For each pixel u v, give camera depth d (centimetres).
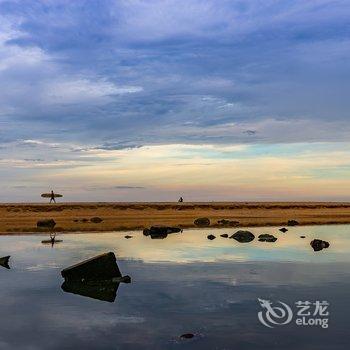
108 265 2070
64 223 5744
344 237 4078
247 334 1320
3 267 2495
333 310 1545
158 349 1212
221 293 1798
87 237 4034
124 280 2055
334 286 1909
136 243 3559
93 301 1702
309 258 2745
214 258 2748
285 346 1224
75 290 1898
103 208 10162
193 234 4334
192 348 1216
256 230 4825
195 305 1623
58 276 2225
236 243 3562
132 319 1465
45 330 1363
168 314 1518
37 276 2223
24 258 2814
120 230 4741
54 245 3459
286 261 2623
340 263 2547
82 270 2044
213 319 1455
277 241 3722
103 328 1379
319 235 4275
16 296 1794
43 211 8975
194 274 2211
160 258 2758
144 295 1788
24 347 1228
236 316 1491
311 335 1305
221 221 5819
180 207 10838
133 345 1239
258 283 1981
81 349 1213
